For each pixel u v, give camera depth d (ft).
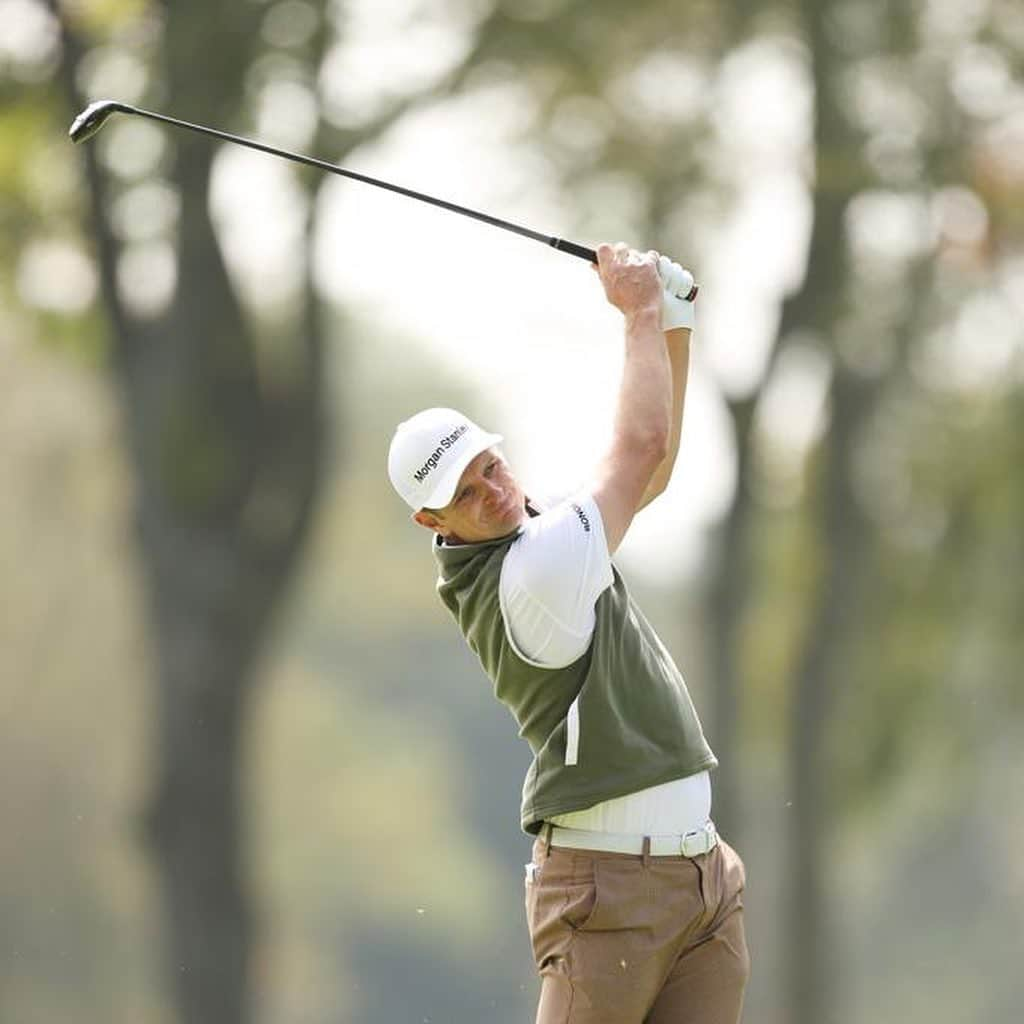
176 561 230.68
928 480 250.16
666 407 61.87
